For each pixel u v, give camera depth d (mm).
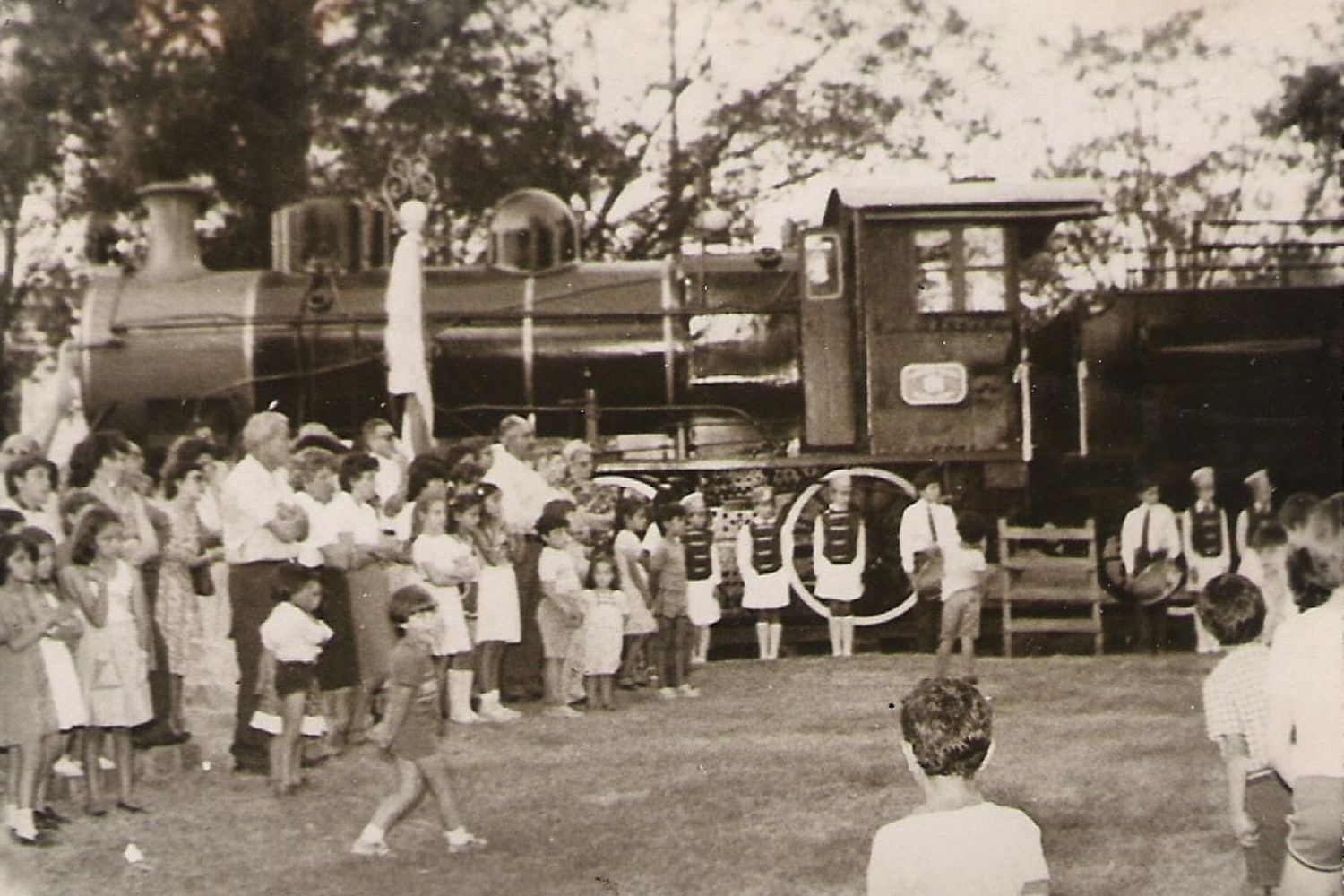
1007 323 8922
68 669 5547
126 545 5742
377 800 5793
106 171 11383
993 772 6043
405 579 6766
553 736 6555
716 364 9039
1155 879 5223
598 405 9047
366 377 9047
